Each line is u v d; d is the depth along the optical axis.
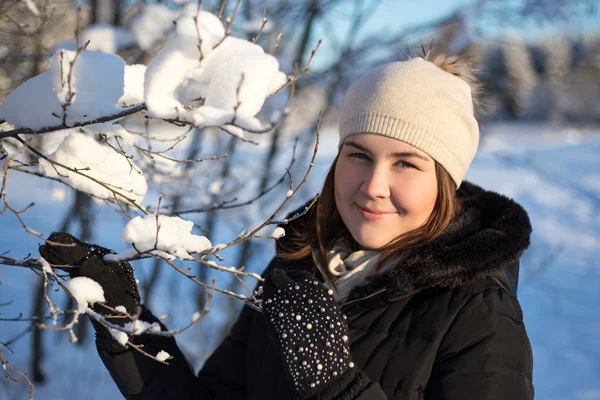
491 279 1.29
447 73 1.42
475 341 1.21
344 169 1.37
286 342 1.14
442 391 1.18
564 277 7.94
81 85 1.00
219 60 0.88
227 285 4.36
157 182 1.92
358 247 1.49
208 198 2.73
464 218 1.39
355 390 1.11
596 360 5.60
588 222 11.60
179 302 4.62
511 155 4.72
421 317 1.27
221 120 0.82
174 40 0.87
